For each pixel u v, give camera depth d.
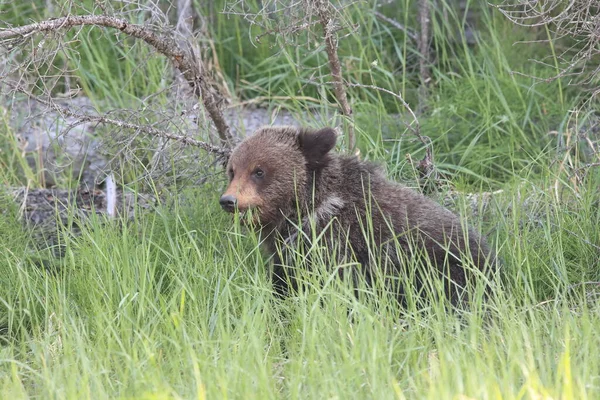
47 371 8.18
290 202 10.59
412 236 10.42
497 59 15.93
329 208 10.49
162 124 12.84
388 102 16.45
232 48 17.56
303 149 10.59
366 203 10.41
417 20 17.45
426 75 16.61
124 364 8.64
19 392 7.94
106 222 11.28
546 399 7.09
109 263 10.05
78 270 10.53
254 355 8.38
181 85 13.70
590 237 11.58
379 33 16.52
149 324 9.09
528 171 13.45
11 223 12.15
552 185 12.70
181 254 10.91
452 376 7.73
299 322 9.39
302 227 10.61
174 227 11.64
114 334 8.63
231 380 7.79
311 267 10.40
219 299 9.51
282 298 10.75
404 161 12.95
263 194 10.49
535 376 7.50
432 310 9.90
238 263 10.67
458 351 8.21
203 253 10.90
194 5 17.50
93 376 7.95
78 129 15.43
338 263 10.40
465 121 14.98
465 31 17.39
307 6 12.05
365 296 9.98
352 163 10.83
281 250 10.64
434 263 10.45
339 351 8.45
